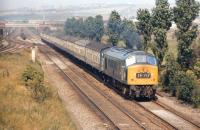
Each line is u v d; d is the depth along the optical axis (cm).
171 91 4391
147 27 5988
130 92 4041
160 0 5625
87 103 3862
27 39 18425
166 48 5538
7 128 2536
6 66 5988
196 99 3728
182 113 3481
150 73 4034
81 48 7256
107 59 4906
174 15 5250
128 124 3031
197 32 5138
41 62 8219
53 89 4419
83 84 5216
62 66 7581
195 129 2902
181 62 5097
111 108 3644
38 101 3556
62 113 3225
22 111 3069
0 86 4041
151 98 4181
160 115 3388
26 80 4466
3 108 3048
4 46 10606
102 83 5312
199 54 5306
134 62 4022
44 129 2633
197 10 5131
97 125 3006
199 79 4678
